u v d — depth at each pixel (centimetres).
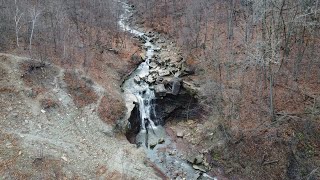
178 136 3059
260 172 2519
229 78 3288
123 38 4447
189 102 3288
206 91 3173
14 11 3688
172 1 5288
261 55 2836
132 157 2564
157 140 3023
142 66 3900
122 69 3744
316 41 3241
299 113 2680
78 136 2642
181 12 4950
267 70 3120
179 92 3284
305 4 3041
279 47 3106
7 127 2516
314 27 3144
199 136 2997
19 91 2820
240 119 2853
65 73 3189
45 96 2878
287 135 2581
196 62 3672
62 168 2292
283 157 2500
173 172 2623
